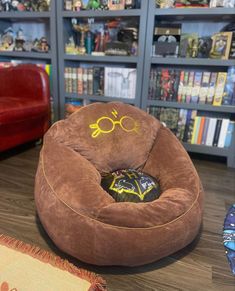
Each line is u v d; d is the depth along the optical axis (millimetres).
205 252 986
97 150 1107
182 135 1810
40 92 1823
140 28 1649
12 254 858
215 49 1595
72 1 1778
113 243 794
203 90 1677
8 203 1237
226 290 829
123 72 1821
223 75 1605
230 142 1708
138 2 1665
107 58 1811
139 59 1720
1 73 1900
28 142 1943
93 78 1908
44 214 910
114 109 1222
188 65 1821
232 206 1294
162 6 1587
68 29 1916
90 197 848
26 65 1873
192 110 1743
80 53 1896
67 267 818
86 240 813
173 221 851
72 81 1965
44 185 938
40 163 1030
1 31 2148
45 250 951
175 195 939
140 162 1188
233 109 1633
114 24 1860
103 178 1086
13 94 1926
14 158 1755
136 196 962
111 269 892
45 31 2182
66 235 845
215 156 1909
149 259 848
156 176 1141
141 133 1198
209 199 1352
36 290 742
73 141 1093
